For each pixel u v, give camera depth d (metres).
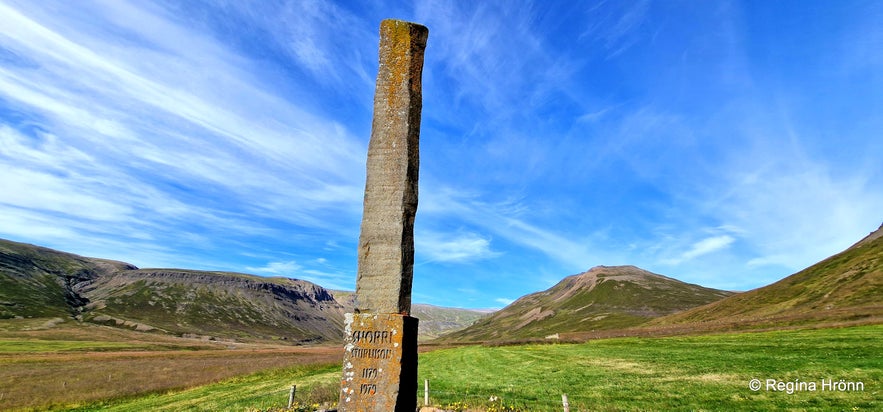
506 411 17.97
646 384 25.16
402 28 12.77
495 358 48.94
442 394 24.89
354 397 10.59
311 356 69.56
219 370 45.53
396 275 11.21
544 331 161.25
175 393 33.03
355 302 11.32
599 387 25.36
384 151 12.05
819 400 18.36
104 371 46.50
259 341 199.50
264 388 30.67
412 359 11.16
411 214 11.80
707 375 26.41
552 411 18.22
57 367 51.12
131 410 25.48
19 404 29.19
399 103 12.27
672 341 51.22
